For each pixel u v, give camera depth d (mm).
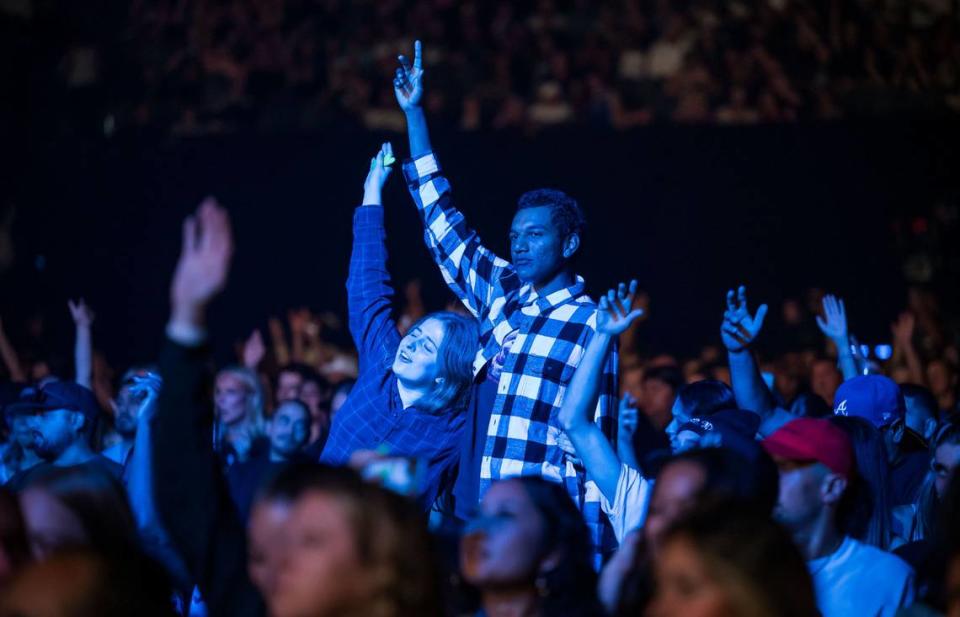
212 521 3156
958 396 11242
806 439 3613
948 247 16125
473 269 5441
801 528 3598
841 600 3572
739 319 4902
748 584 2365
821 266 16297
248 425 7160
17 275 16219
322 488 2498
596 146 16969
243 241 16828
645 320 16281
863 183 16438
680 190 16672
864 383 5406
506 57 17656
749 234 16531
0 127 16406
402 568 2441
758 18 17531
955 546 2691
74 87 16953
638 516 4051
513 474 4773
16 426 5938
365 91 17750
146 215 16766
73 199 16562
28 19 16781
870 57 17250
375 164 5656
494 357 5023
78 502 3119
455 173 17047
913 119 16547
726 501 2521
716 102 17375
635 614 2881
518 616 3072
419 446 4988
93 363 11172
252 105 17578
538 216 4953
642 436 8078
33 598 2295
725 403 5148
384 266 5473
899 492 5453
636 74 17578
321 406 7973
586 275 16703
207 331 3049
